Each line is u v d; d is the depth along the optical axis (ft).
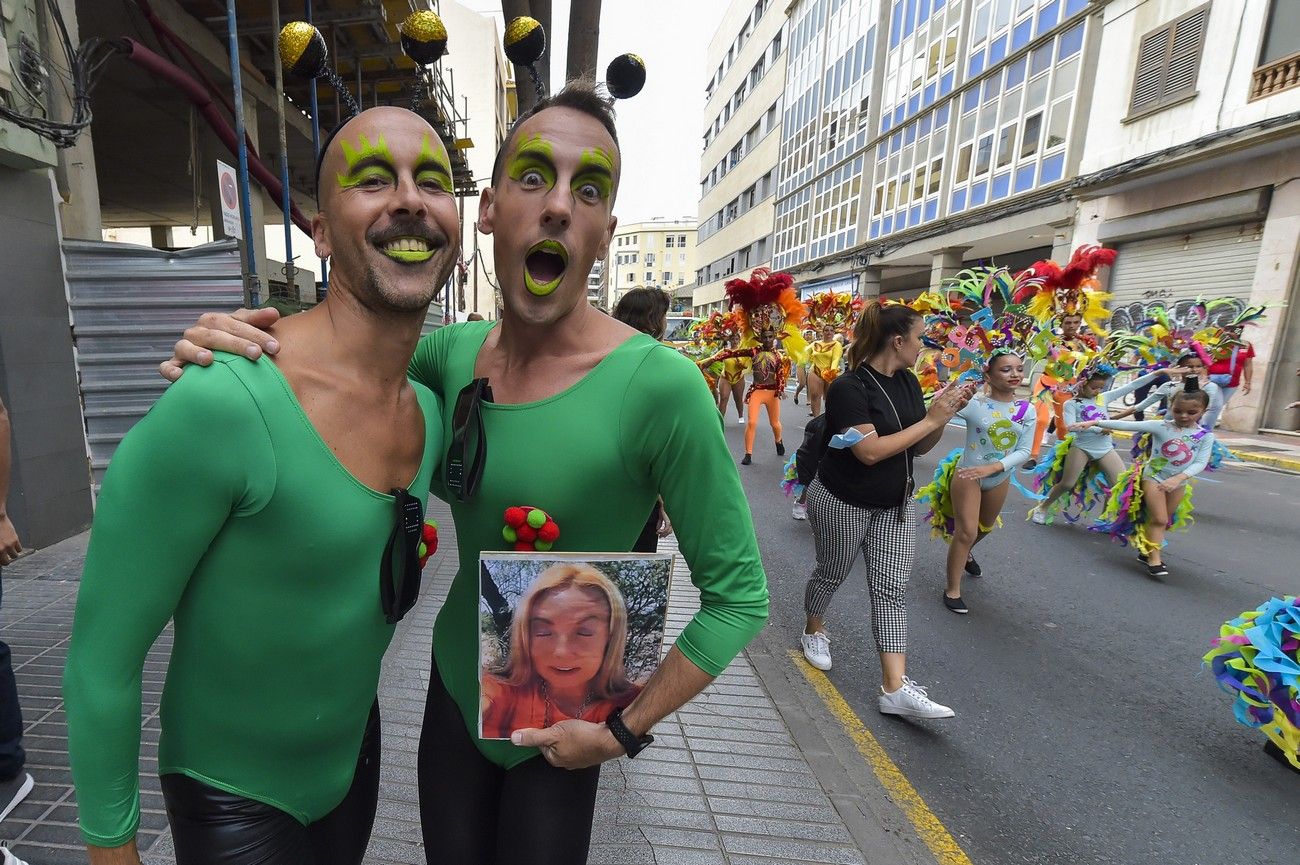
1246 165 36.86
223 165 12.41
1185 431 15.49
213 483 2.93
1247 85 35.99
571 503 3.77
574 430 3.71
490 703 3.82
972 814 7.68
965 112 58.59
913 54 65.72
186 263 14.94
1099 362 18.02
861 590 14.65
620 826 6.84
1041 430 12.96
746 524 3.72
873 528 9.66
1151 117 41.65
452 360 4.45
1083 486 19.16
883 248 70.44
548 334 3.88
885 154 71.26
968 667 11.25
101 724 2.98
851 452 9.44
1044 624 13.03
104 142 29.30
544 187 3.64
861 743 8.95
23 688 8.65
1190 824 7.66
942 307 13.62
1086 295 13.48
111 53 14.75
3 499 6.88
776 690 9.96
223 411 2.90
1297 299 35.45
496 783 4.53
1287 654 8.56
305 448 3.15
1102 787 8.26
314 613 3.36
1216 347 21.80
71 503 14.32
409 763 7.61
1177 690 10.65
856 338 9.92
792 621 12.88
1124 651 11.94
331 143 3.34
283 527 3.15
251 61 22.48
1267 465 30.42
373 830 6.56
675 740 8.49
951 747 8.98
